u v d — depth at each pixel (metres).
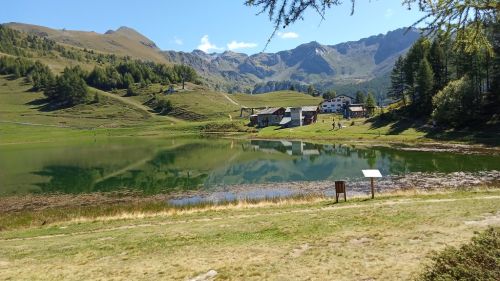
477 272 8.23
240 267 14.78
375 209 23.30
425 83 95.44
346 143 88.94
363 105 154.62
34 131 169.12
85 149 100.88
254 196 41.91
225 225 22.61
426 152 65.69
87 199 44.38
